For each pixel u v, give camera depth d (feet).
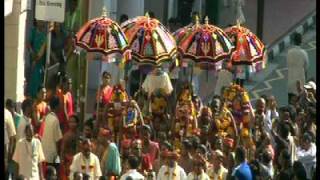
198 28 167.43
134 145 146.00
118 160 147.54
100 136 150.20
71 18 182.39
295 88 199.62
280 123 159.12
